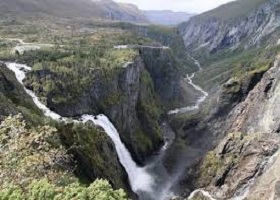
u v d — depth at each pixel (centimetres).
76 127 8481
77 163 7700
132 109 13138
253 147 10600
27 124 6456
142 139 13025
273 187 8756
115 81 12231
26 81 10525
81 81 11100
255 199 9050
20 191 2673
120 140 11712
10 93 8200
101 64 12438
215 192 10369
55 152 3250
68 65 11731
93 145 8588
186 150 13375
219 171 10694
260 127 11556
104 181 2798
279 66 12500
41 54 12656
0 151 3034
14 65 11544
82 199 2672
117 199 2741
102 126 10844
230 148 11150
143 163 12356
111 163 9181
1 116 6281
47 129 3550
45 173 3095
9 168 2911
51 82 10525
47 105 10175
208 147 13162
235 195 9912
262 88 12662
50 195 2694
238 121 12888
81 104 10800
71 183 3098
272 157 10031
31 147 3145
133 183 10856
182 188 10969
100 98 11544
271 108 11456
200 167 11456
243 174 10188
